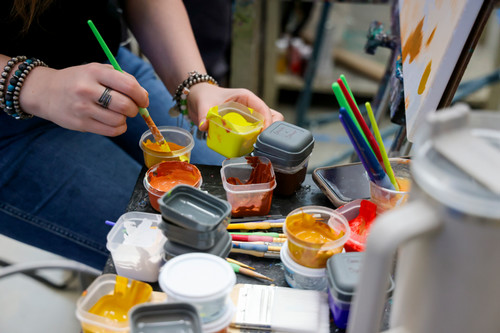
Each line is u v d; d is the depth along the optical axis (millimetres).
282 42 2895
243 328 670
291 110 2889
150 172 889
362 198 870
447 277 446
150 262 729
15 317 1485
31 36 1086
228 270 653
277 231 848
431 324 479
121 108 885
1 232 1129
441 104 795
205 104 1055
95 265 1166
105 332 646
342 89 700
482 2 683
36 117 1178
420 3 970
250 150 975
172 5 1253
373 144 747
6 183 1112
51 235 1141
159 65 1233
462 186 429
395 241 416
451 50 728
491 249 419
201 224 664
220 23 1665
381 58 2918
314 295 711
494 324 472
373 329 468
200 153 1193
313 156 2533
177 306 589
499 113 507
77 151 1190
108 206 1156
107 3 1175
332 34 2768
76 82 889
